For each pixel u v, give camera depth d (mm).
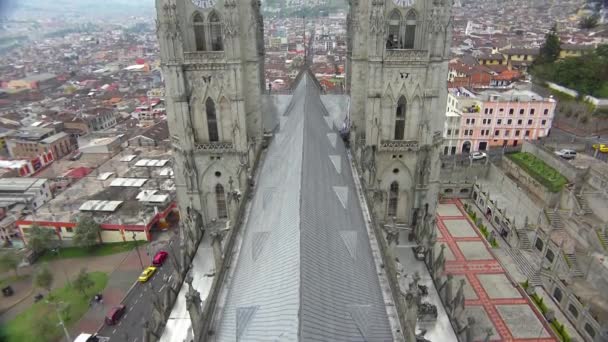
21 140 173125
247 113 77812
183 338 57469
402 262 73625
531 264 89750
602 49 180250
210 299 42875
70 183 141500
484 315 78312
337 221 47000
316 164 53469
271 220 46938
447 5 66938
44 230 109625
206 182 78875
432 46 68875
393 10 68812
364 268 44688
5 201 127438
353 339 32906
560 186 107375
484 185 122125
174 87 70500
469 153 147625
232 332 36344
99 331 83438
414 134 76688
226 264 50281
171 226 118438
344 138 84375
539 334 74188
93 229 108688
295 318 28609
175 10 65812
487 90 162375
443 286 62594
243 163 71375
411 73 71062
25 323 87250
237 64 69438
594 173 106562
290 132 67500
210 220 82625
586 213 97562
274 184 55906
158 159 155250
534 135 150125
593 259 81188
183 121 73000
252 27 71562
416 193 79688
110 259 106938
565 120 161875
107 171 147750
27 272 105250
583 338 72625
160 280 97000
